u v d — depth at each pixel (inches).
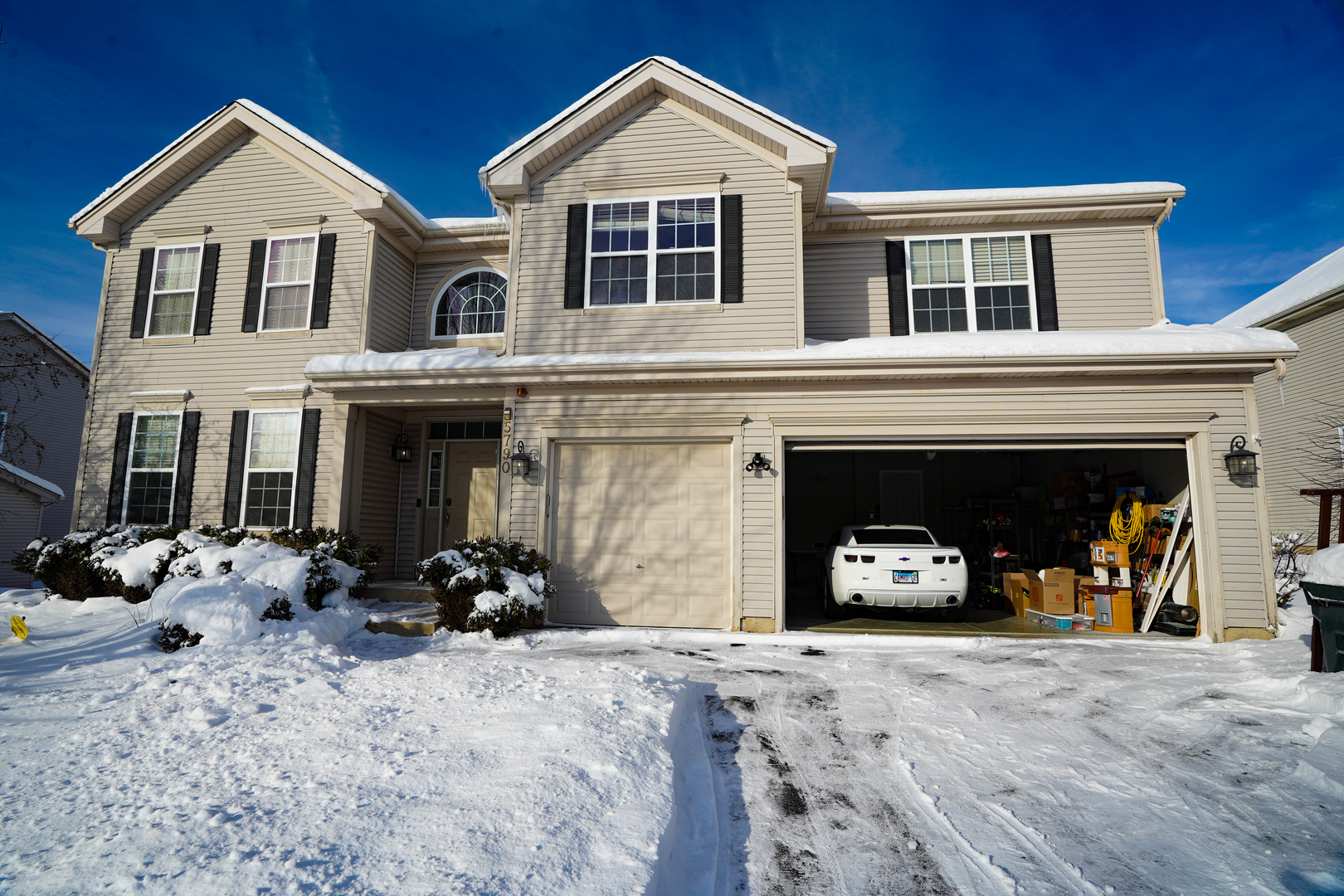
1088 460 462.0
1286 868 124.7
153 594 296.8
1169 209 418.9
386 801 115.4
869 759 173.6
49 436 729.0
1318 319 611.5
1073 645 308.7
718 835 136.9
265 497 429.4
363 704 174.1
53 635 286.0
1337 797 149.5
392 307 463.5
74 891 87.2
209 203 472.7
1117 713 206.7
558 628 348.2
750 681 240.7
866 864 127.1
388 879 91.7
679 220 393.1
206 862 94.0
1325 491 239.3
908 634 325.7
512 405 372.2
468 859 98.0
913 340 369.7
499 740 147.6
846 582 361.4
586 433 364.2
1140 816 144.3
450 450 469.7
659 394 360.5
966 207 423.8
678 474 360.2
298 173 461.1
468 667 216.5
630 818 119.4
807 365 342.6
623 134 403.5
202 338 457.7
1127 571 347.6
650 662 269.7
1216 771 165.2
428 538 460.4
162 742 145.2
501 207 416.5
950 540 592.7
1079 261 430.9
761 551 343.6
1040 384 339.0
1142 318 421.7
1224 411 329.1
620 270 392.8
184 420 450.0
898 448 353.7
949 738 186.9
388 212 441.7
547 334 391.9
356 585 361.1
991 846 132.8
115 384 465.7
